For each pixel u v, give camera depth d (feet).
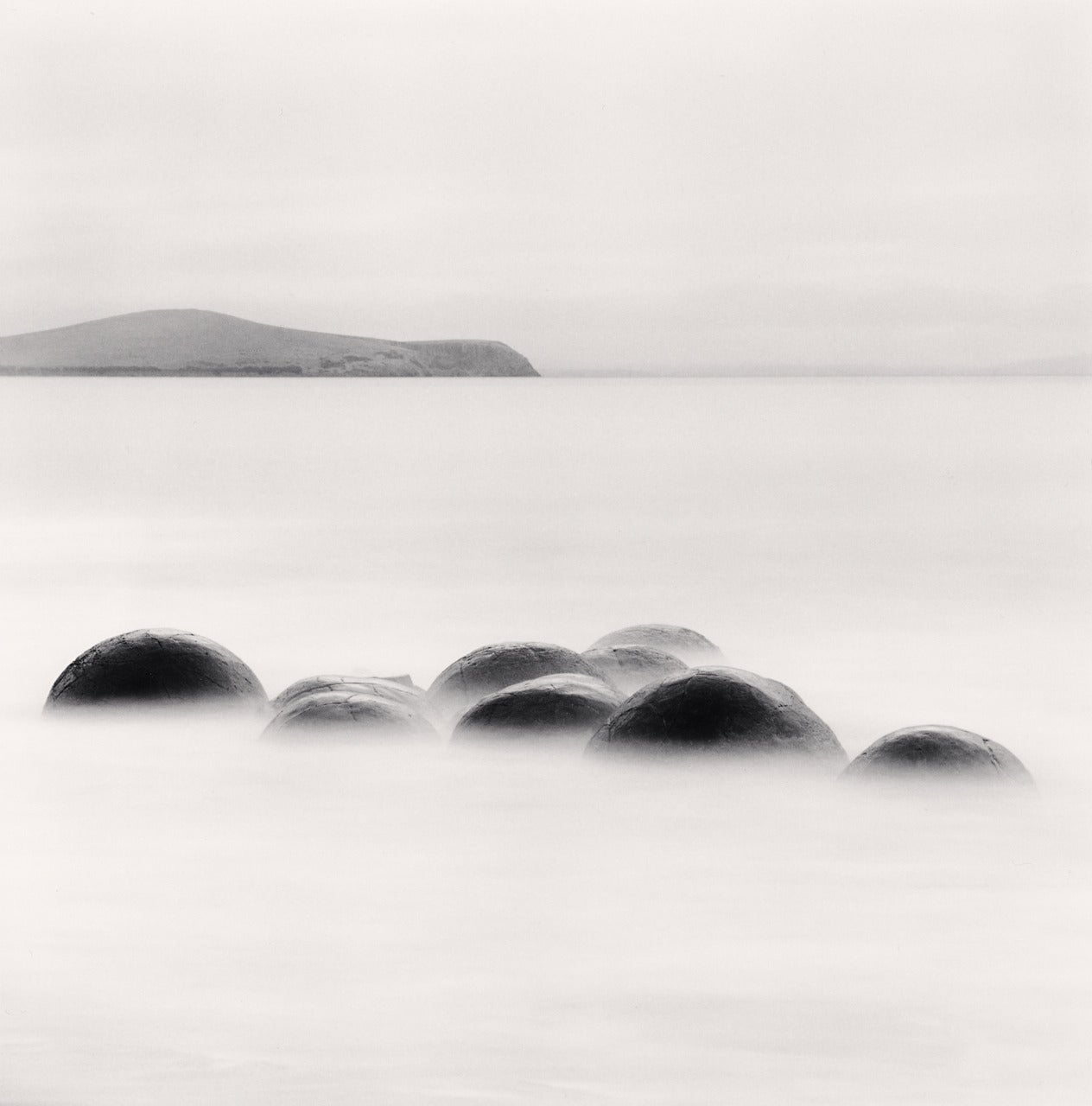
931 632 74.23
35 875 34.40
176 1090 23.59
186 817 37.29
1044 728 52.54
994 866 34.17
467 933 30.76
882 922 31.12
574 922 31.24
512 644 44.78
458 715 42.34
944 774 36.86
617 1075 24.52
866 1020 26.61
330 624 76.23
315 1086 23.62
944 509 141.38
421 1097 23.58
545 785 37.93
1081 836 36.24
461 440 289.33
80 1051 25.12
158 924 31.24
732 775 36.65
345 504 149.38
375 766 39.65
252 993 27.55
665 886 33.27
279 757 40.32
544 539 116.98
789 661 66.28
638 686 45.80
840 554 108.27
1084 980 28.35
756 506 144.87
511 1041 25.43
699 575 96.22
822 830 35.29
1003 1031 26.50
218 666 45.65
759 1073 24.58
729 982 28.43
